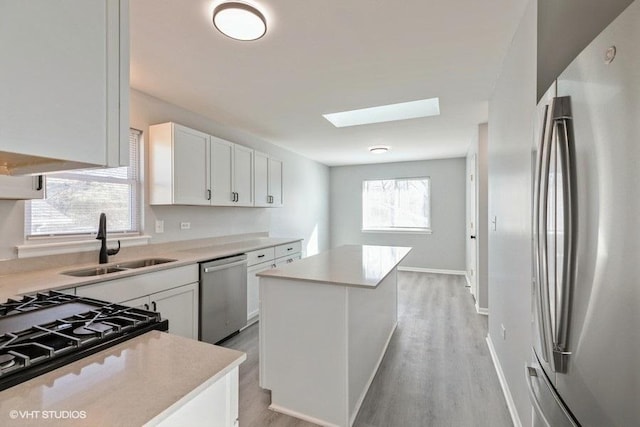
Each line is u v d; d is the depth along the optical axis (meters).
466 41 2.00
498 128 2.42
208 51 2.12
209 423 0.82
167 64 2.30
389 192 6.72
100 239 2.42
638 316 0.69
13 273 2.04
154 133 2.89
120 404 0.65
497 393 2.18
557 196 1.01
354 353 1.98
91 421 0.60
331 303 1.88
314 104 3.13
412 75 2.48
